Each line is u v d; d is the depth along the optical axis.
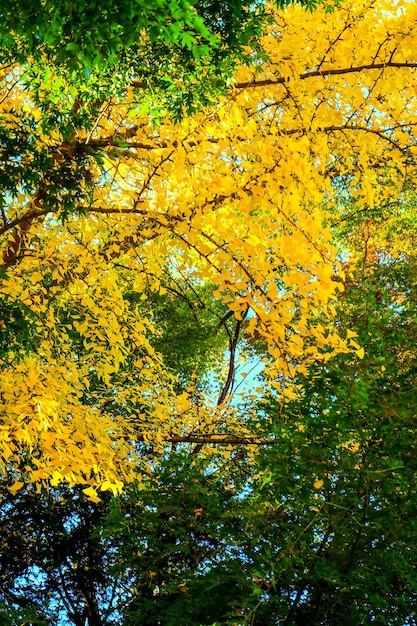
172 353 10.95
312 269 3.49
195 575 5.10
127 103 3.60
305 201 4.23
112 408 7.96
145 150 4.04
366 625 4.40
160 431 6.41
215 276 3.72
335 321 6.64
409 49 4.07
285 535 4.85
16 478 6.92
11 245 4.51
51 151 3.44
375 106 4.40
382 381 4.83
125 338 5.54
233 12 2.84
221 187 3.70
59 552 8.71
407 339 4.96
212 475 7.20
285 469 4.75
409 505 4.39
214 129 3.65
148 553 6.02
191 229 3.72
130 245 4.33
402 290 8.92
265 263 3.59
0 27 1.92
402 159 4.39
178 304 10.95
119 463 5.38
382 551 4.46
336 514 4.70
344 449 4.90
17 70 4.25
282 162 3.45
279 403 5.35
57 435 4.47
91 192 3.59
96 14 1.73
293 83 3.98
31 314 3.33
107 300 4.99
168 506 5.57
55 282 4.98
